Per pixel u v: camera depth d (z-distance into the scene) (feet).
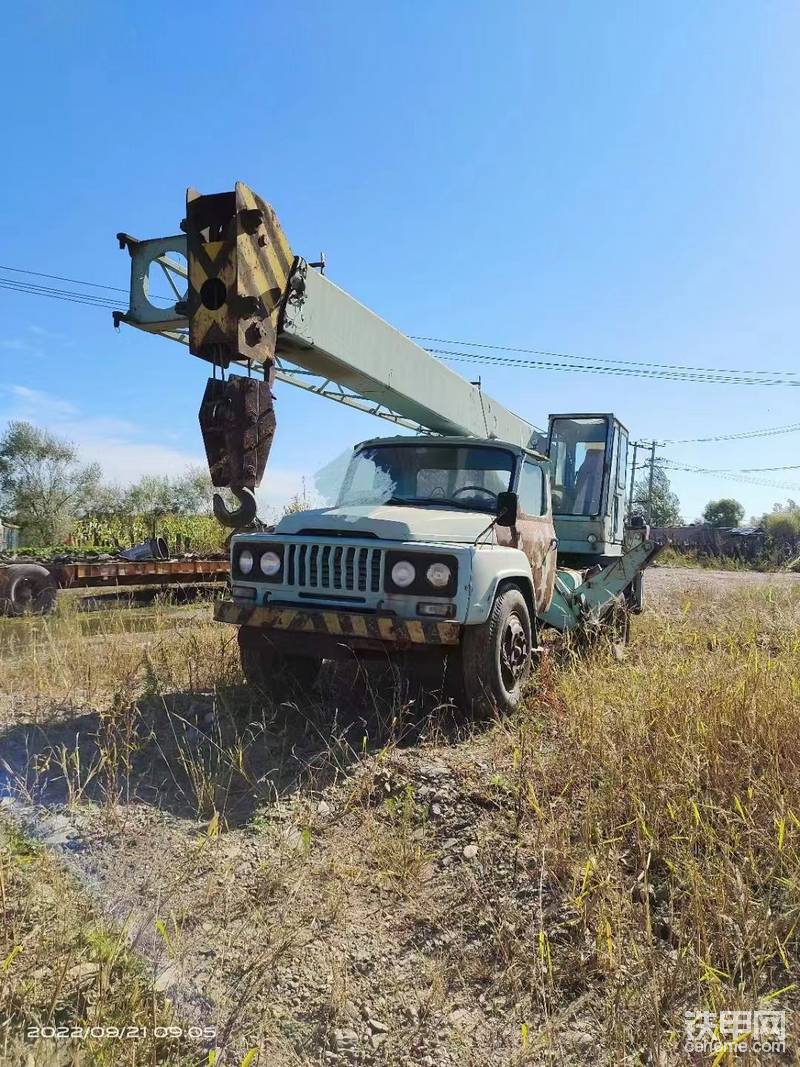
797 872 9.76
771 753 12.60
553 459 28.43
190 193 13.17
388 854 11.19
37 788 13.26
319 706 17.03
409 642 15.01
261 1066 7.57
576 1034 7.95
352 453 21.56
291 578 16.15
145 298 14.25
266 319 13.69
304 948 9.27
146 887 10.50
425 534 15.80
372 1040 7.96
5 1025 7.67
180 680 19.15
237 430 13.43
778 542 100.12
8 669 20.77
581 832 11.24
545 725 15.71
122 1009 8.11
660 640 23.11
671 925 9.30
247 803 12.92
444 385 21.12
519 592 17.54
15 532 80.33
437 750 14.66
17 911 9.65
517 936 9.38
